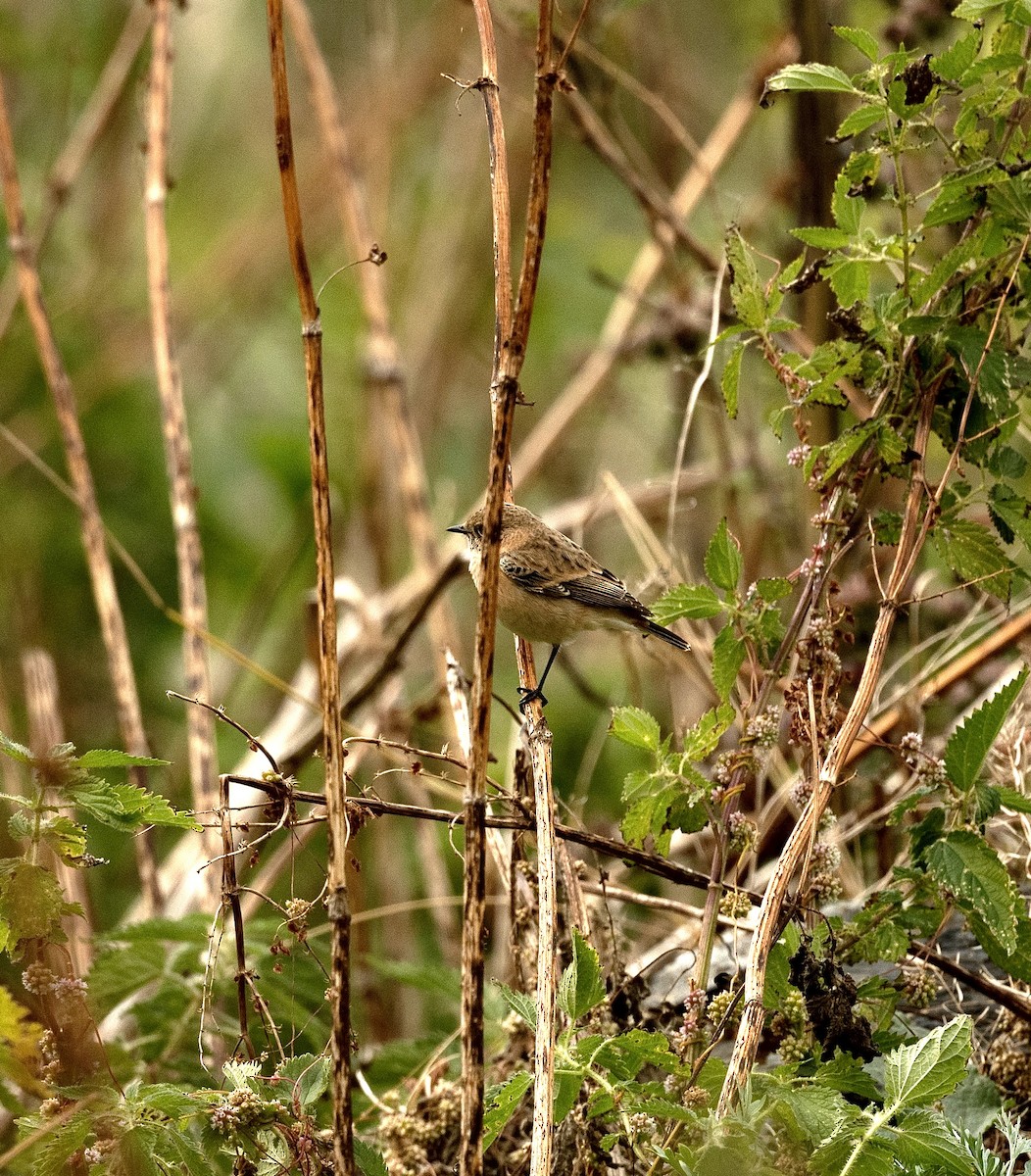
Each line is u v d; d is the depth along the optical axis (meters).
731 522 11.81
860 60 12.35
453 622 12.43
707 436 14.78
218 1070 8.36
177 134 18.30
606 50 14.66
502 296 7.29
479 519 11.30
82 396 15.40
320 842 11.52
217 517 16.27
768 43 13.80
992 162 7.12
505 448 5.82
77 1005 6.25
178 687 14.41
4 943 6.04
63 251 16.11
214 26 18.34
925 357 7.51
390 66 15.70
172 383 11.30
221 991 8.61
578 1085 6.15
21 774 9.73
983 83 7.45
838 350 7.50
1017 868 8.95
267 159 18.22
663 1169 6.23
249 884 10.39
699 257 12.56
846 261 7.53
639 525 11.12
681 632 10.85
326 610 5.84
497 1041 8.27
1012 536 7.64
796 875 7.03
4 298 13.60
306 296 5.81
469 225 16.64
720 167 14.61
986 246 7.39
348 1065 5.76
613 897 8.27
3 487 14.93
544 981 5.99
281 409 17.72
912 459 7.36
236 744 13.99
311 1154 6.14
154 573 15.34
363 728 11.91
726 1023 6.66
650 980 8.77
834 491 7.56
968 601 11.33
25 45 15.83
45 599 14.41
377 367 13.16
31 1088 6.27
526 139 16.50
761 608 7.38
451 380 16.48
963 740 6.95
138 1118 6.14
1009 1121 6.43
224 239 16.62
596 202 20.03
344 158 13.37
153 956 8.64
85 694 13.93
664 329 12.92
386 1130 7.46
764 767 8.34
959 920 8.76
